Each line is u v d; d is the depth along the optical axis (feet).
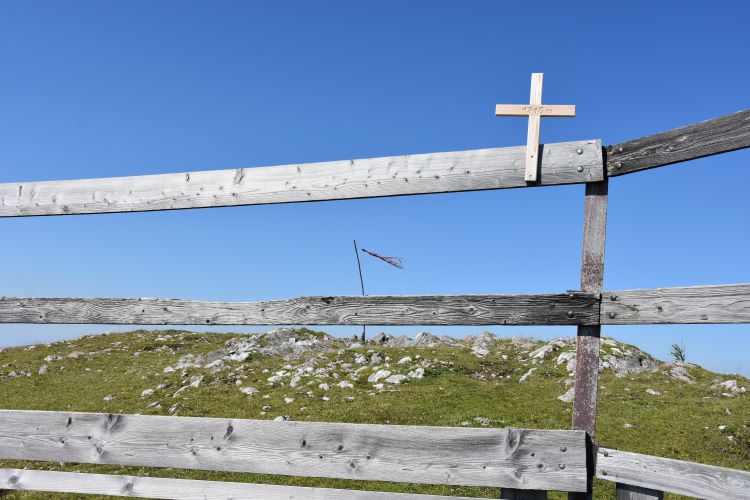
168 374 77.51
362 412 55.16
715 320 17.66
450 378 69.21
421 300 20.81
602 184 20.11
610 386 65.57
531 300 19.94
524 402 59.11
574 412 19.52
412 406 57.21
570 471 18.74
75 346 102.47
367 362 80.64
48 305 24.47
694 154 18.57
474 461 19.31
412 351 84.38
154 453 21.56
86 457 22.12
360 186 22.29
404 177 21.84
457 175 21.31
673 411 56.29
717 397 62.90
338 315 21.44
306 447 20.39
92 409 62.03
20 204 25.77
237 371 75.25
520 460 19.04
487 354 84.17
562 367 71.97
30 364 88.17
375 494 19.76
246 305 22.43
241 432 20.94
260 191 23.31
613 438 48.29
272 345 93.15
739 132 17.89
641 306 18.81
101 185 25.07
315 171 22.81
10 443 22.74
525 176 20.39
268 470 20.58
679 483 17.67
